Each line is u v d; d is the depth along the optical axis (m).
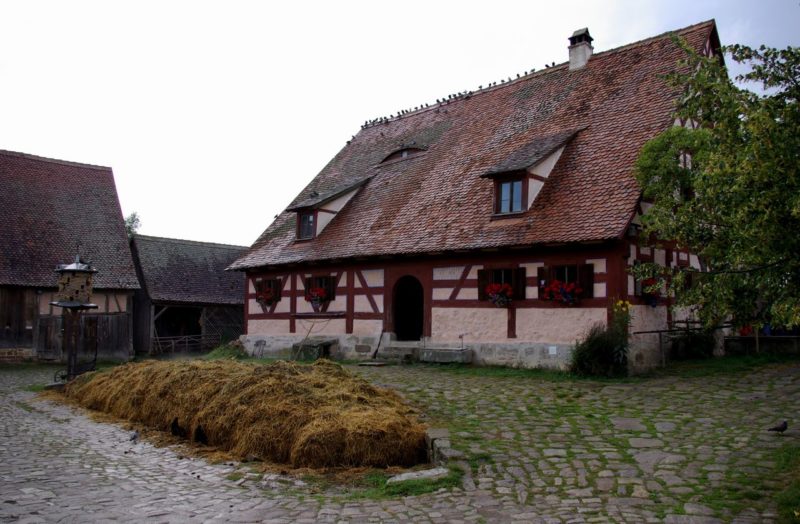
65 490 6.74
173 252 30.69
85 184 28.80
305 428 7.99
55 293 24.81
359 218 19.62
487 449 7.75
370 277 18.19
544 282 14.33
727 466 6.92
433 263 16.56
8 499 6.36
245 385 9.36
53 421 11.21
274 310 21.17
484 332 15.34
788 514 5.46
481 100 22.09
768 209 5.10
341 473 7.37
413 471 7.36
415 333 19.70
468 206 16.66
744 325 5.89
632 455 7.52
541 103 19.22
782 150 5.02
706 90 5.98
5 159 27.42
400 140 23.20
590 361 12.94
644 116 15.60
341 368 10.86
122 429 10.28
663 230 6.76
